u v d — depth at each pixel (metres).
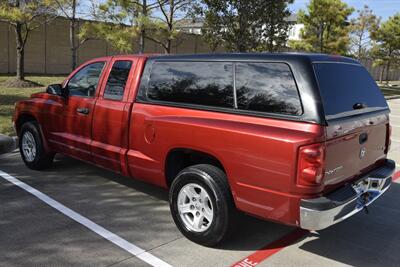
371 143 4.38
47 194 5.55
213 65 4.28
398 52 40.97
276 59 3.84
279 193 3.63
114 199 5.45
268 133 3.66
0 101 12.02
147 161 4.72
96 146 5.33
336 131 3.65
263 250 4.23
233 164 3.88
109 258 3.95
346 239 4.57
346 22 28.55
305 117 3.57
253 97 3.91
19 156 7.38
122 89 5.10
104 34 14.33
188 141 4.22
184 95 4.46
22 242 4.20
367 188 4.34
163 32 14.35
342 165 3.85
